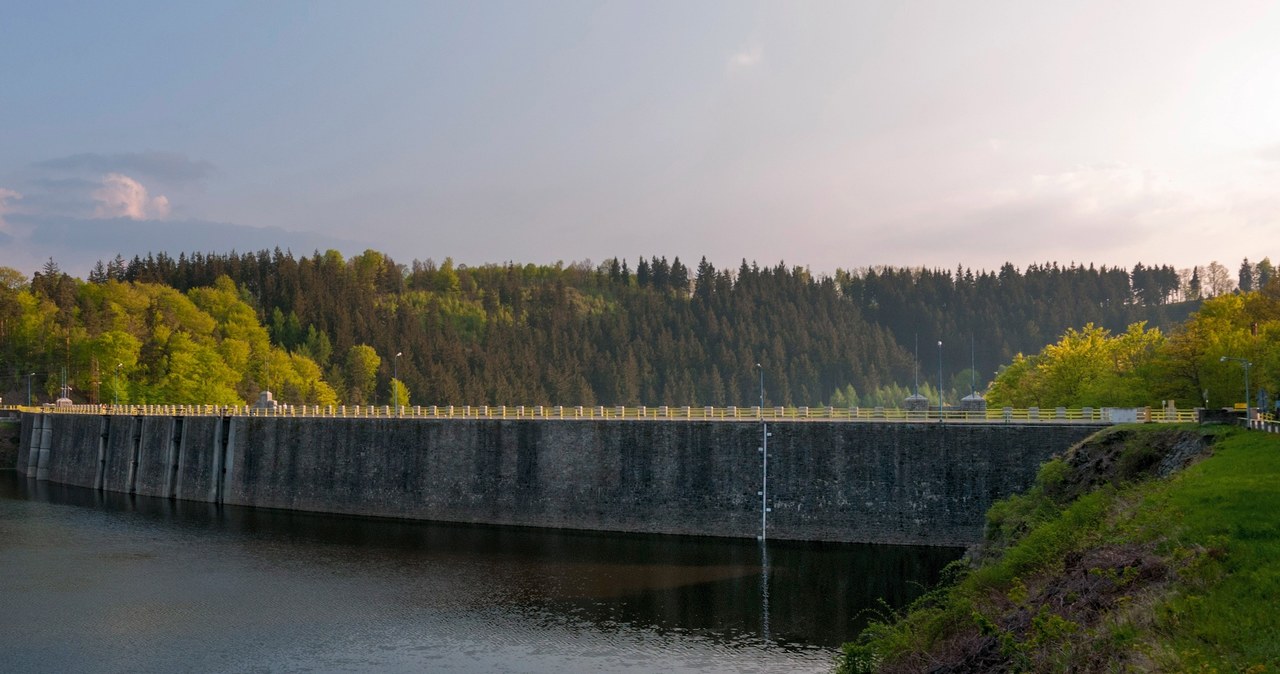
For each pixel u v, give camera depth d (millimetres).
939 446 80500
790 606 64812
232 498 113812
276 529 95188
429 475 99812
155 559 81125
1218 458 50594
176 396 167875
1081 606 34688
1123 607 32219
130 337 175875
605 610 64438
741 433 86438
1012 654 33656
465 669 53344
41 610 65250
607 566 76625
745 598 66875
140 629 60906
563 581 72188
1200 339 92312
